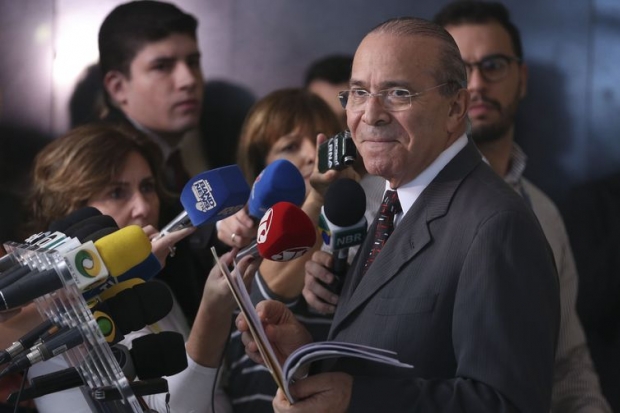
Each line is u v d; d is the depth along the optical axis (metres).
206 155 5.09
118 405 2.54
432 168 3.01
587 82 4.98
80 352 2.42
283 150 4.87
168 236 3.19
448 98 2.97
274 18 5.14
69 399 3.20
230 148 5.08
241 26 5.16
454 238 2.83
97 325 2.31
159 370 2.63
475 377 2.63
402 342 2.82
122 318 2.58
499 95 4.97
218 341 3.37
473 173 2.98
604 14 4.96
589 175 4.99
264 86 5.11
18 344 2.45
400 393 2.63
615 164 4.98
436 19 5.05
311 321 3.97
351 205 3.24
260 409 4.00
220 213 3.17
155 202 4.34
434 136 2.96
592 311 4.93
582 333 4.93
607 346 4.91
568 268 4.96
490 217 2.78
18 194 5.06
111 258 2.51
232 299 3.27
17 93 5.16
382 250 2.97
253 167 4.95
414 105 2.91
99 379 2.42
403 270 2.91
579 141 5.00
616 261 4.93
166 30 5.11
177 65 5.13
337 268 3.37
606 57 4.97
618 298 4.91
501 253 2.72
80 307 2.32
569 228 4.98
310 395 2.66
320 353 2.50
